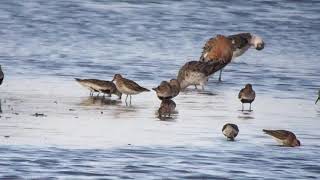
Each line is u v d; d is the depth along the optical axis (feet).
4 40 113.80
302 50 117.29
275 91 90.07
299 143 68.13
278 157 64.95
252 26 131.64
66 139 67.10
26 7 135.33
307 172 61.82
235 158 64.34
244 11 139.85
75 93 84.02
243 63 106.32
